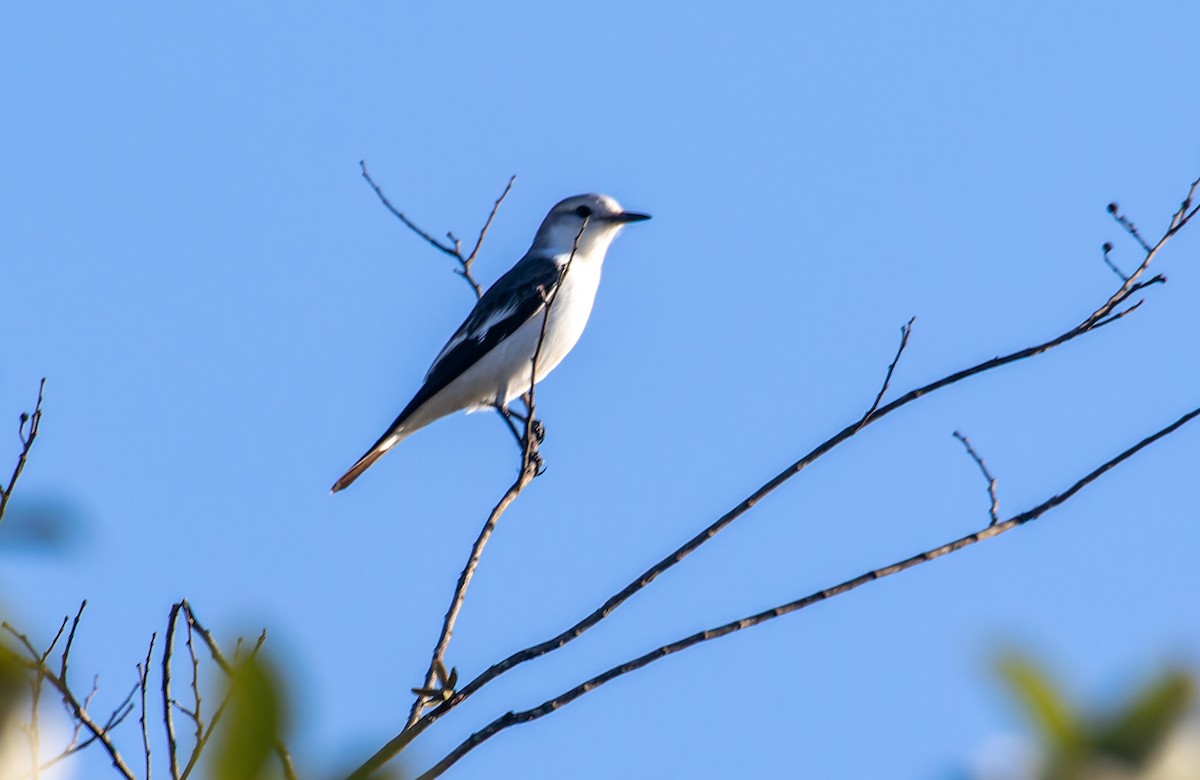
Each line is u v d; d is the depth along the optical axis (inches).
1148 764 141.5
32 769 192.4
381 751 353.1
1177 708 142.5
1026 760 144.3
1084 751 142.8
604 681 370.3
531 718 358.9
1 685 181.0
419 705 385.7
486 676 382.6
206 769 156.9
